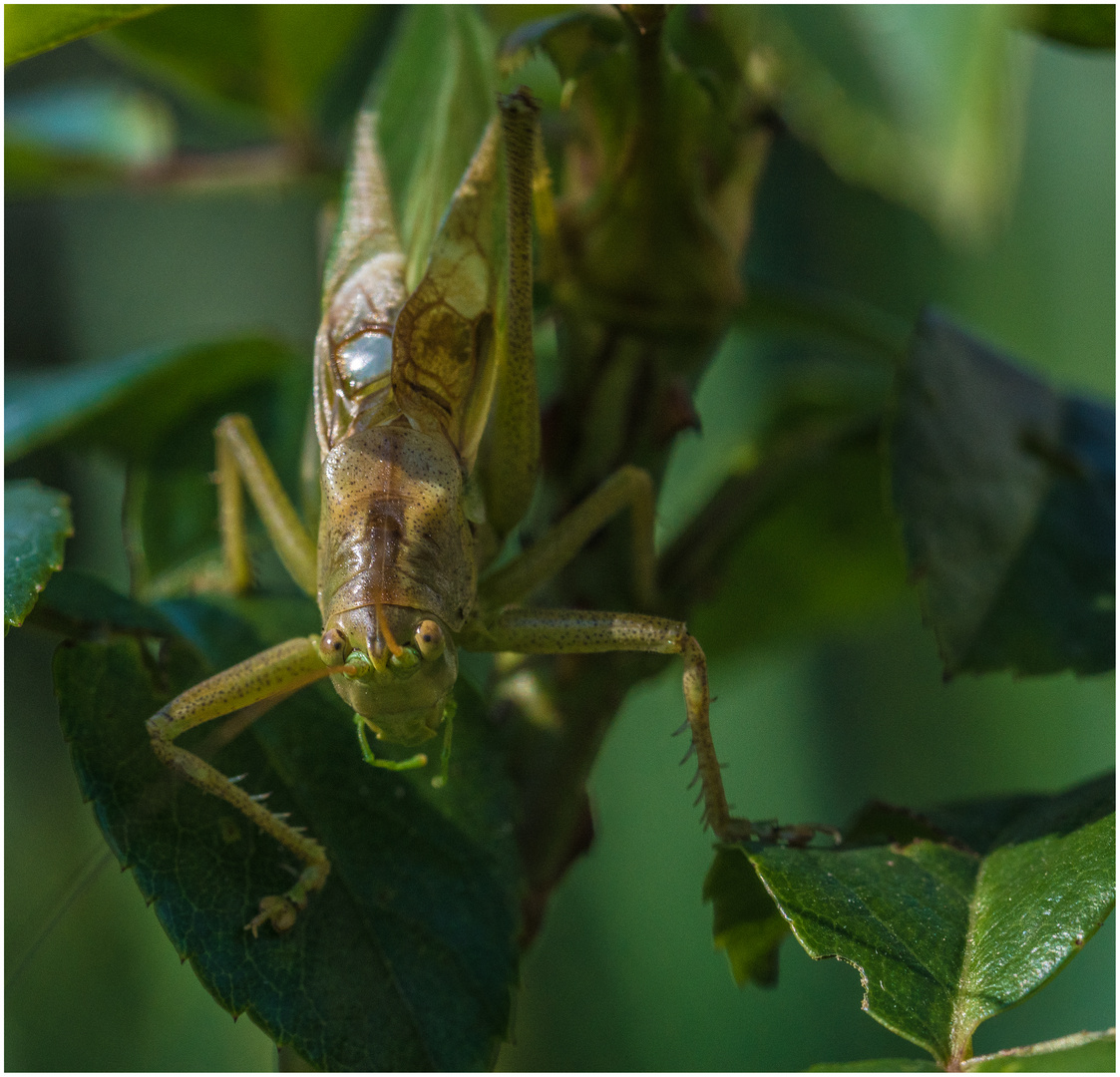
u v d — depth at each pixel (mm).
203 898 221
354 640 224
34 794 370
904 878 220
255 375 253
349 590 225
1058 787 323
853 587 268
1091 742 320
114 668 227
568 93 222
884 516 262
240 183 260
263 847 225
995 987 214
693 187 225
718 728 367
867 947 215
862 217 311
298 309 404
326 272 234
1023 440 237
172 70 256
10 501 228
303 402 251
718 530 238
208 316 403
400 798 228
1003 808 227
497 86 230
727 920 225
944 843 223
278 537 237
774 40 208
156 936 345
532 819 229
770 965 226
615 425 230
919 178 205
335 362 231
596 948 358
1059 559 231
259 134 267
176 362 248
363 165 234
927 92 205
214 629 233
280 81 255
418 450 228
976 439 235
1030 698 331
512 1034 222
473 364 230
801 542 264
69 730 224
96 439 253
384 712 225
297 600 239
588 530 230
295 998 220
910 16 205
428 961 223
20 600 221
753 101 226
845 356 270
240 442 237
